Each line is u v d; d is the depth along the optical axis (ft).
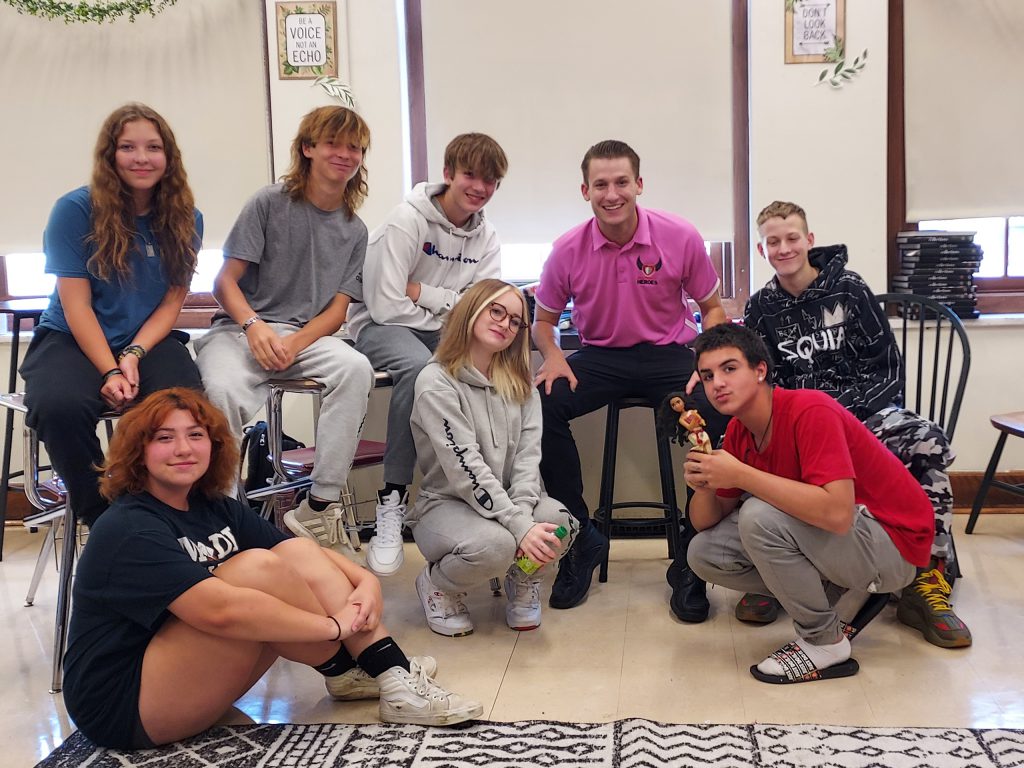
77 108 11.56
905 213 11.40
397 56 11.11
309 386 8.43
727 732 6.16
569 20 11.24
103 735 6.12
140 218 8.07
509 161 11.46
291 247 8.93
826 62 10.85
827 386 9.02
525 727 6.36
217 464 6.52
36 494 7.91
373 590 6.66
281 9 11.07
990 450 11.33
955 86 11.13
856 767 5.65
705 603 8.45
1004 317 11.17
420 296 9.57
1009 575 9.22
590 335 10.19
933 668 7.22
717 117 11.27
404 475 8.87
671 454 10.55
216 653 5.99
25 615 9.00
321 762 5.94
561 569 9.06
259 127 11.46
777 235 8.75
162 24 11.42
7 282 12.30
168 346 8.10
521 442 8.54
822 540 6.93
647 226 9.73
